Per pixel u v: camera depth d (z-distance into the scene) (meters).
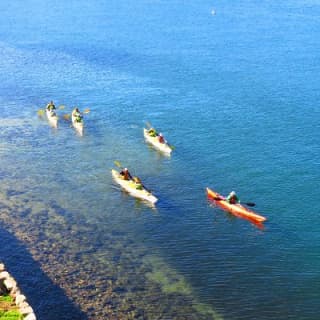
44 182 55.25
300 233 46.09
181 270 40.72
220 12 168.25
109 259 41.72
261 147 64.56
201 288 38.53
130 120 74.25
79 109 78.75
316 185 54.69
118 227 46.75
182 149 64.31
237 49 116.94
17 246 42.97
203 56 110.75
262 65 103.38
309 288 38.94
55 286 37.84
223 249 43.69
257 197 52.53
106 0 190.88
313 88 88.00
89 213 49.03
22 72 97.94
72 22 147.62
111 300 36.56
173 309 36.03
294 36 130.25
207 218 48.41
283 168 58.72
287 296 38.06
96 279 38.97
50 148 64.38
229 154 62.66
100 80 93.31
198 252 43.19
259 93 85.75
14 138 67.25
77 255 42.09
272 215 49.12
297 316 36.06
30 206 50.00
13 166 59.06
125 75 96.50
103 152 63.34
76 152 63.31
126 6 178.75
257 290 38.56
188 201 51.56
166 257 42.41
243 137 67.75
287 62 105.31
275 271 40.84
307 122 72.69
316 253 43.16
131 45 120.62
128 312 35.38
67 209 49.66
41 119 74.50
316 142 65.75
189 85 90.31
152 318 34.94
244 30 138.62
